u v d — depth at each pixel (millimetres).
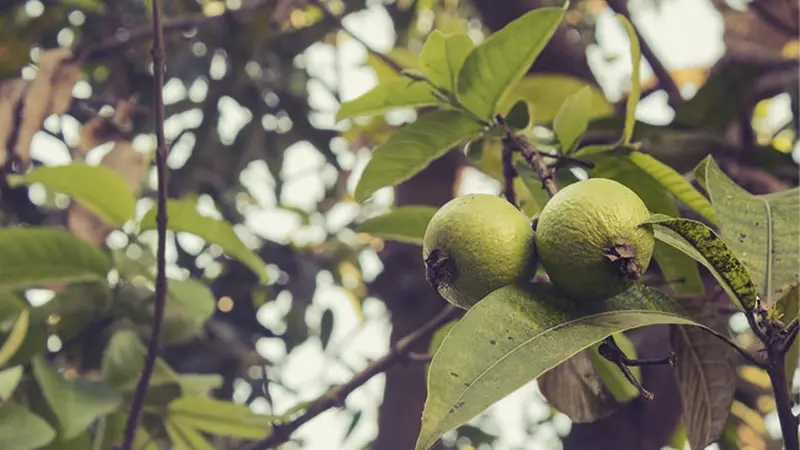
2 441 930
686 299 890
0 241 977
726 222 781
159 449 1152
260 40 1599
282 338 1544
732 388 868
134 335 1031
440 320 992
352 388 991
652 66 1303
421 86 903
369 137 1699
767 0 1635
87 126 1274
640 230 755
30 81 1206
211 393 1402
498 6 1554
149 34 1438
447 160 1601
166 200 910
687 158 1104
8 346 949
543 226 764
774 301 757
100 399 972
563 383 900
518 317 749
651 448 1132
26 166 1170
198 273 1578
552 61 1510
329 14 1422
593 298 762
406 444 1447
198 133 1585
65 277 1015
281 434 988
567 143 882
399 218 972
